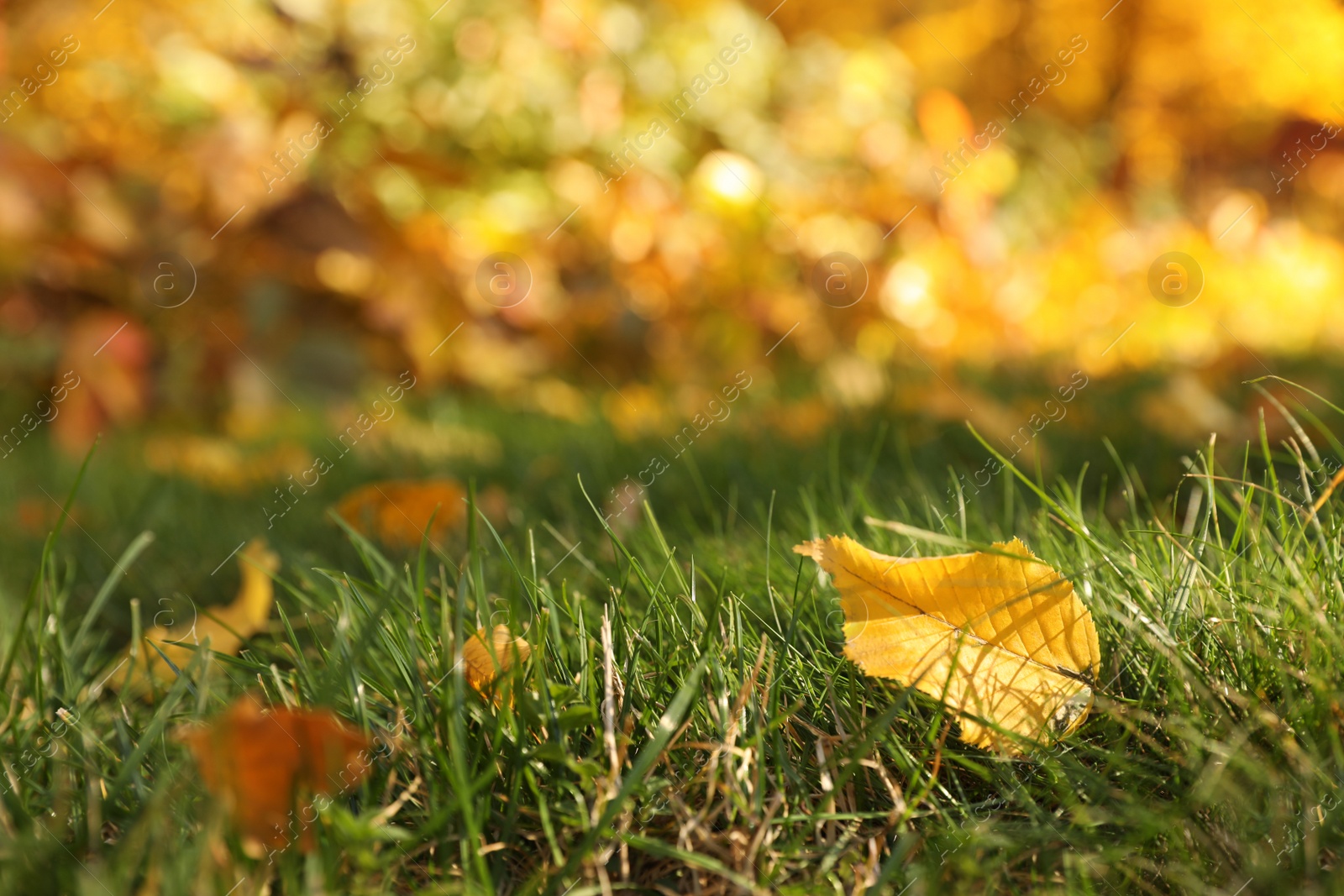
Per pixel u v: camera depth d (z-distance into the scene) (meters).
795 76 4.89
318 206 3.94
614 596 1.14
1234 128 6.48
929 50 6.39
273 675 1.05
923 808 0.92
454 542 1.88
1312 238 6.05
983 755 0.96
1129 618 1.05
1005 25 6.76
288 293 3.92
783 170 4.66
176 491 2.65
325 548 1.95
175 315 3.80
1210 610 1.05
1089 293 5.09
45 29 3.75
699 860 0.79
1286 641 0.97
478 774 0.92
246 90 3.97
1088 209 5.62
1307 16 6.26
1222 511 1.62
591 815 0.87
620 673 1.03
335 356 3.94
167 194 3.78
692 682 0.92
